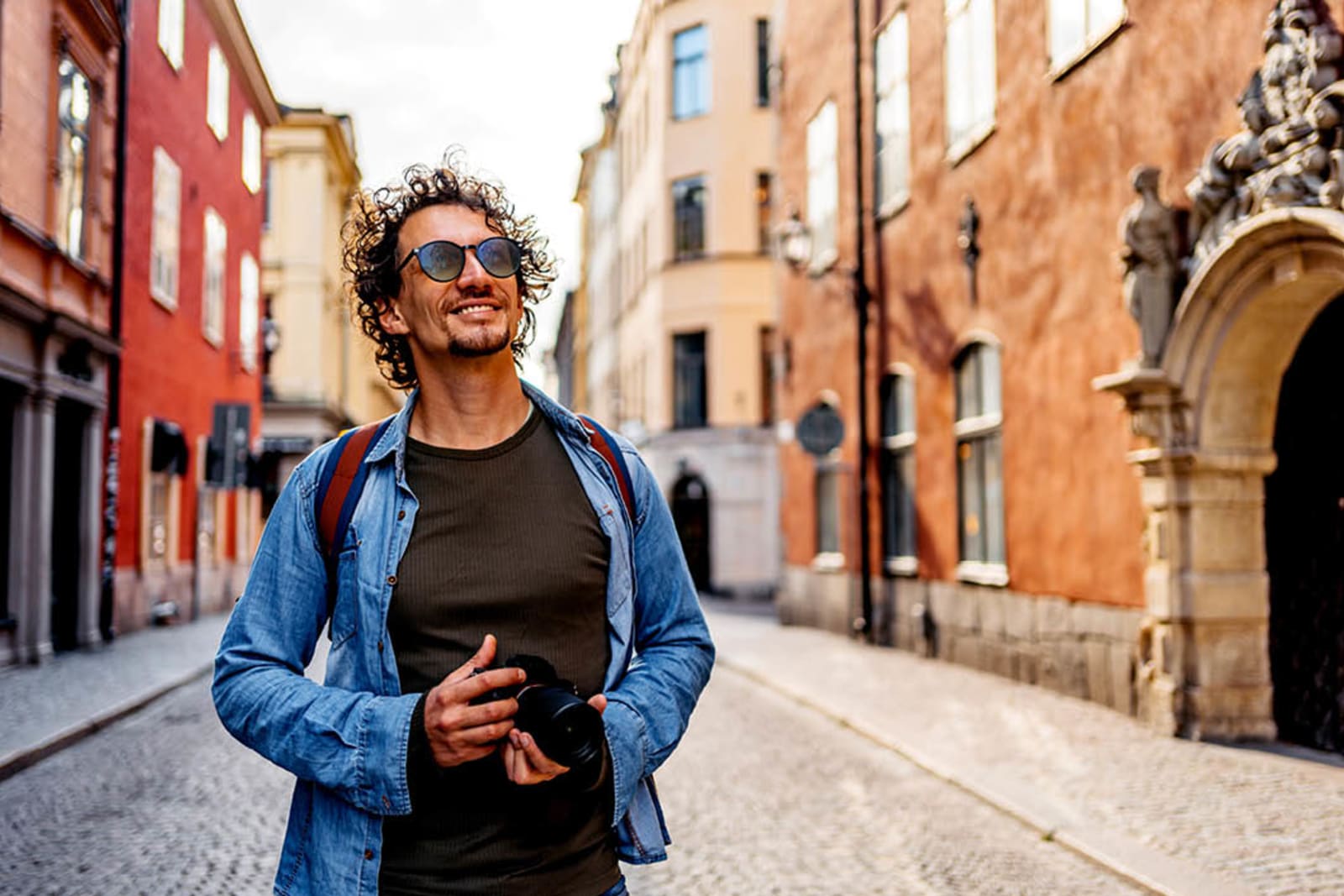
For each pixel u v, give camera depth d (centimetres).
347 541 211
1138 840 574
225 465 1962
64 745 893
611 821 208
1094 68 979
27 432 1354
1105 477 973
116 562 1712
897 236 1479
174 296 2008
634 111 3509
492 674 188
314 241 3472
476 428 218
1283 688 826
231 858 587
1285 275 736
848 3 1658
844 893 522
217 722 1020
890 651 1483
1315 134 694
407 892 199
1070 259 1028
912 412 1464
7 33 1261
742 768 802
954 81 1294
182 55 2019
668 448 2945
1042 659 1091
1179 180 856
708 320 2906
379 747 192
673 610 232
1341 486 759
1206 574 827
